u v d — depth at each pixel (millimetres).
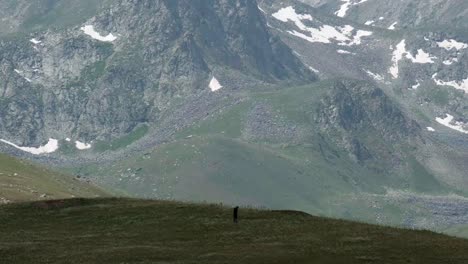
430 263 82938
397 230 99312
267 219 103938
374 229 99250
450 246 90625
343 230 98062
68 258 86000
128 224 102000
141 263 83125
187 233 96625
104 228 100438
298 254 85875
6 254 88375
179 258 85000
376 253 86562
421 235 96500
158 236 95625
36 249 90250
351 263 82312
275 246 89562
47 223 103812
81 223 103375
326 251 87188
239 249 88500
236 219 101875
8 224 103188
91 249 89938
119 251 88375
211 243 91688
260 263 82562
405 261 83438
